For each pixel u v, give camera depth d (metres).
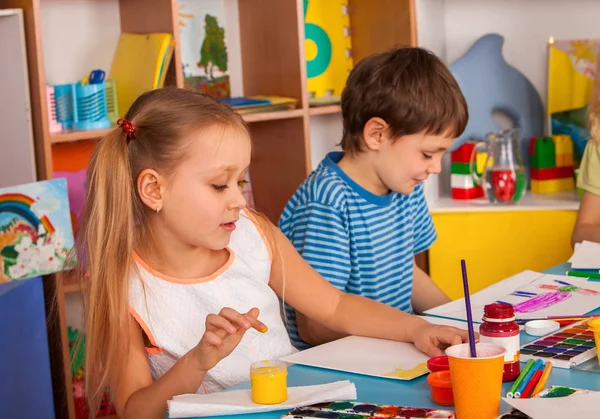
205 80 2.74
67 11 2.51
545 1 2.92
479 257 2.74
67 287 2.18
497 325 1.07
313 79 2.88
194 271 1.30
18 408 2.00
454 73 2.88
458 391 0.93
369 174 1.70
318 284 1.41
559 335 1.22
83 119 2.34
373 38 2.88
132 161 1.24
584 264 1.66
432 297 1.88
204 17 2.73
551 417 0.88
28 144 2.17
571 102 2.86
